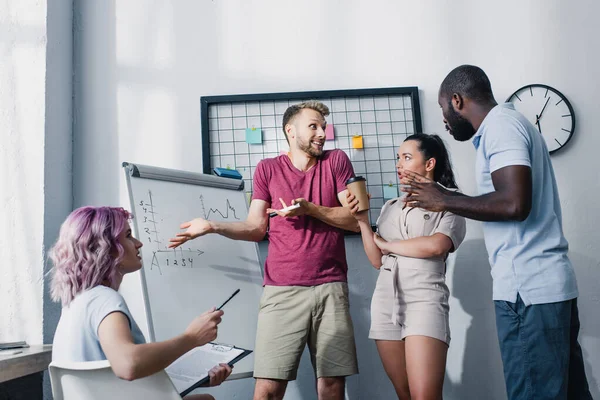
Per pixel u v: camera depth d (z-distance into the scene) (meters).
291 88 2.41
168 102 2.39
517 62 2.43
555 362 1.36
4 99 2.14
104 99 2.39
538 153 1.50
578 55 2.43
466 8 2.43
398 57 2.44
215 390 2.22
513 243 1.45
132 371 1.06
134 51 2.42
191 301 1.87
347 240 2.31
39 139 2.12
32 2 2.19
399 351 1.79
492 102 1.62
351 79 2.43
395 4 2.46
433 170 1.92
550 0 2.46
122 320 1.15
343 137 2.38
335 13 2.45
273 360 1.80
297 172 2.01
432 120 2.40
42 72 2.16
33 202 2.09
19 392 1.53
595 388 2.22
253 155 2.36
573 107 2.39
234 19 2.45
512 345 1.42
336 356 1.82
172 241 1.83
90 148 2.36
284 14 2.46
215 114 2.38
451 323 2.27
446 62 2.44
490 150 1.48
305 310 1.84
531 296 1.40
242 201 2.20
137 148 2.36
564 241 1.49
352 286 2.28
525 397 1.39
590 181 2.34
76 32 2.43
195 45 2.43
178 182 2.03
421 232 1.79
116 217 1.31
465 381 2.23
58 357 1.18
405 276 1.75
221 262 2.01
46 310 2.05
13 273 2.05
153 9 2.45
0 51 2.17
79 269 1.23
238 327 1.95
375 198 2.34
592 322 2.26
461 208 1.45
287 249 1.90
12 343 1.75
